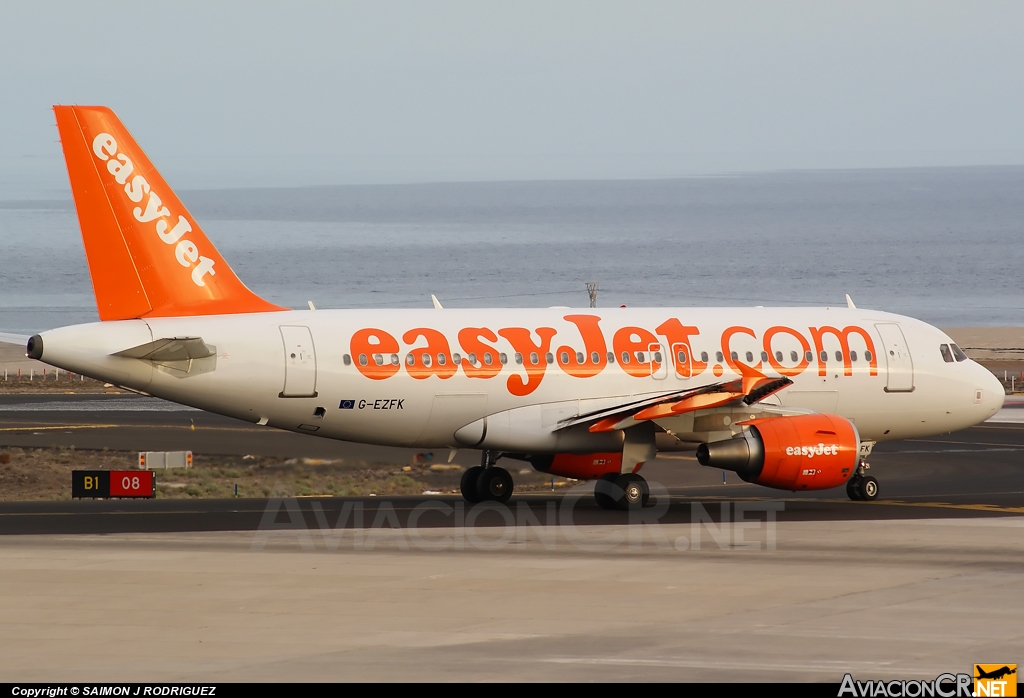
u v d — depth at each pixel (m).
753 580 88.69
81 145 120.75
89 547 101.19
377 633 72.81
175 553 98.62
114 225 121.94
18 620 76.00
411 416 129.50
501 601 81.38
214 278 126.19
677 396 125.44
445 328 131.38
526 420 132.25
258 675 63.66
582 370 134.12
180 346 119.50
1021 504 135.75
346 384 126.31
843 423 128.50
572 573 91.12
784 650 68.75
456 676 63.41
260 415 126.31
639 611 78.56
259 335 124.19
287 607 79.56
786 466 125.75
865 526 115.69
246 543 103.75
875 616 77.12
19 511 123.94
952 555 99.56
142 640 71.25
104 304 122.06
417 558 97.19
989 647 69.44
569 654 67.94
